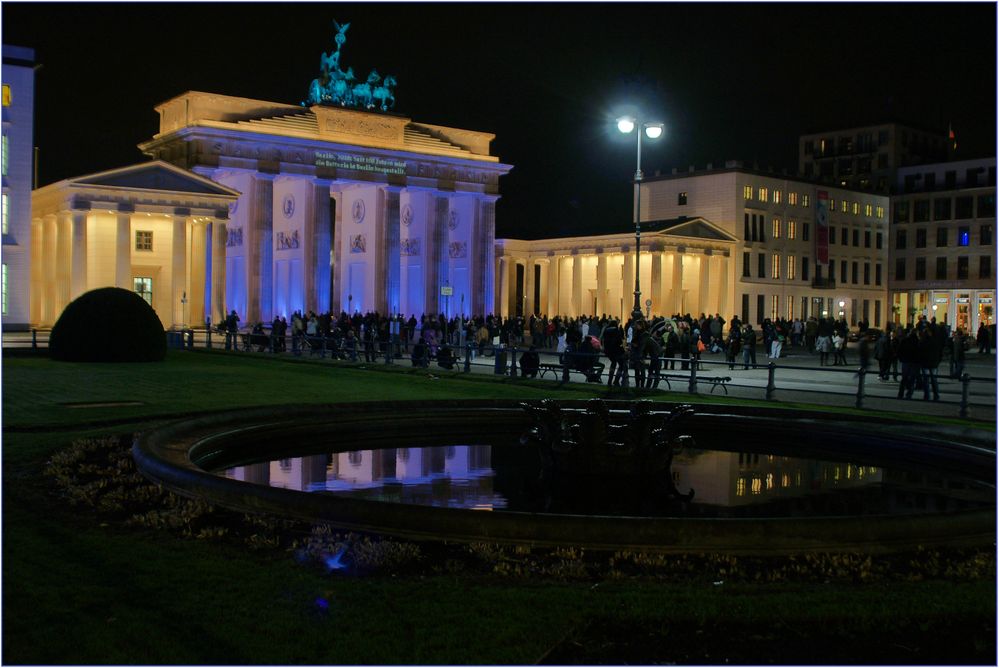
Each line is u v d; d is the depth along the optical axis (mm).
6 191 57219
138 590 8055
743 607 7758
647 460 14250
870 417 17984
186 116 77500
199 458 14586
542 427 14789
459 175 89750
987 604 7926
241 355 46438
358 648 6867
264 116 79500
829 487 14141
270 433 16953
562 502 12844
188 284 68688
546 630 7230
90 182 61906
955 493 13766
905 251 114875
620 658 6789
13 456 14633
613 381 33594
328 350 48625
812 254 106750
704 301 95438
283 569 8625
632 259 96125
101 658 6629
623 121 38156
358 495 13164
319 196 80875
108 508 10914
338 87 83750
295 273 83562
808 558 9156
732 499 13227
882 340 38062
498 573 8570
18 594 7934
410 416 19047
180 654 6719
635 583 8336
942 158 128625
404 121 85875
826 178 123750
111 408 21375
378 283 84688
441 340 56250
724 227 98250
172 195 65062
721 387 32781
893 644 7137
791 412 18781
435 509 9594
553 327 68688
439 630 7215
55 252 67312
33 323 70500
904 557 9352
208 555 9078
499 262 104562
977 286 108125
